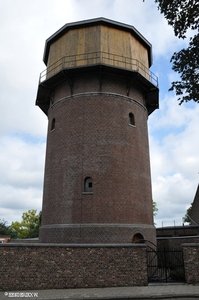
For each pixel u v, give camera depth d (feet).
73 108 67.26
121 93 68.90
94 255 45.21
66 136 66.13
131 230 59.00
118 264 45.27
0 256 42.91
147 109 84.33
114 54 68.69
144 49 78.64
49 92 75.66
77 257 44.83
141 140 70.08
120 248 46.01
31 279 42.91
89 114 65.62
